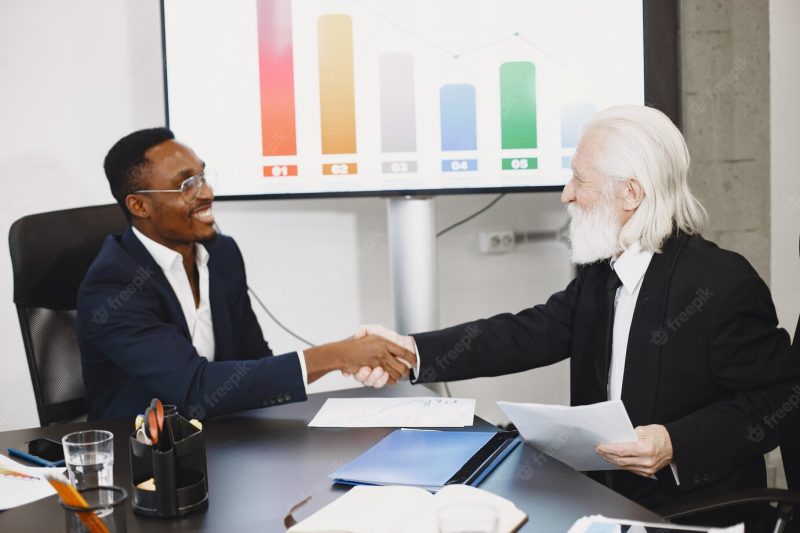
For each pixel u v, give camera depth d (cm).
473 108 257
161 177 185
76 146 269
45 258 194
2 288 269
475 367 181
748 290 153
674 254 160
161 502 116
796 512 152
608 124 165
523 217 302
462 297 300
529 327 184
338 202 288
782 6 304
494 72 256
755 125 285
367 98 254
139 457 119
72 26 264
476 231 299
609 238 164
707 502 130
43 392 191
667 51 261
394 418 160
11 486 128
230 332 198
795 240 317
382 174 257
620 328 167
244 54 250
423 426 155
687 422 145
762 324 155
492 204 299
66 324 197
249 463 138
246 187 255
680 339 156
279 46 251
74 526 104
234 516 116
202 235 192
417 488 118
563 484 124
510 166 260
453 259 298
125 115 271
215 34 249
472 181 260
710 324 154
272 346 289
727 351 152
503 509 111
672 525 105
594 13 257
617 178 161
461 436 144
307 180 256
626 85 260
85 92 267
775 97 308
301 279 289
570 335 184
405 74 254
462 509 96
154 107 274
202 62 250
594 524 106
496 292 303
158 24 270
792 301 320
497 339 183
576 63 258
